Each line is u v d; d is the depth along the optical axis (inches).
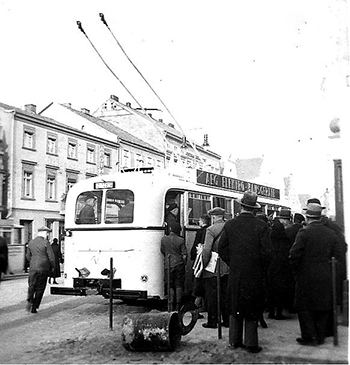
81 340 267.0
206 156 1695.4
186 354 227.1
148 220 356.8
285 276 310.2
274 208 580.4
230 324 234.5
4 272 336.2
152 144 1707.7
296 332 272.1
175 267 347.9
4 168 1013.2
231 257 227.5
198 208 407.5
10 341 269.0
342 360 206.5
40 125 1130.7
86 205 379.9
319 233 235.1
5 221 944.3
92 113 1806.1
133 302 419.8
